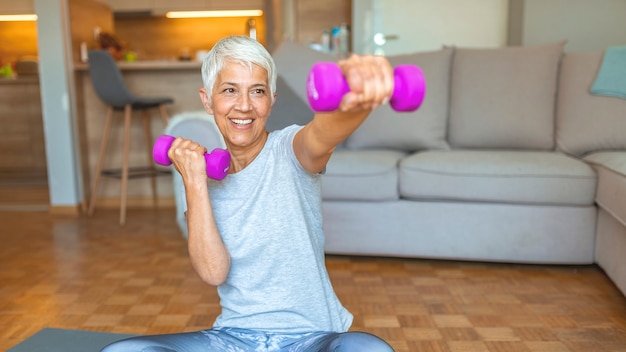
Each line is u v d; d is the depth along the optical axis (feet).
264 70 2.98
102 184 13.29
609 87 8.32
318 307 3.18
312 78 1.99
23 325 6.09
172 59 19.01
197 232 2.94
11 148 16.80
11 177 16.90
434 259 8.38
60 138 12.38
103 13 14.48
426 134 9.16
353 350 2.59
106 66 11.02
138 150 13.08
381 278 7.52
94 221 11.74
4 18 19.33
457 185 7.58
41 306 6.68
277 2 15.96
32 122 16.61
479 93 9.11
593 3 11.98
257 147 3.16
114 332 5.84
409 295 6.83
